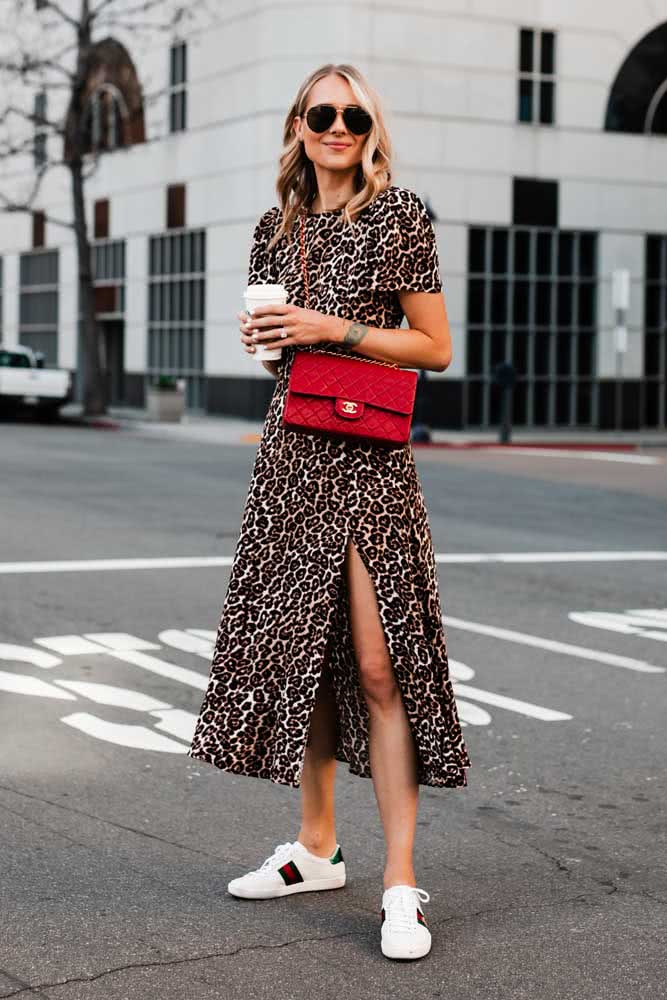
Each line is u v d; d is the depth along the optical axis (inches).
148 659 370.9
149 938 188.4
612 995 172.9
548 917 199.9
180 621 422.0
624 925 197.2
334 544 190.9
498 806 254.7
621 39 1555.1
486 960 183.5
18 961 179.8
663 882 215.9
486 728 308.7
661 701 336.2
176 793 258.5
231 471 933.8
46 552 554.9
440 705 194.1
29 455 1032.2
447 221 1491.1
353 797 259.0
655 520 717.9
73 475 882.1
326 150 192.2
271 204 1512.1
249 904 202.4
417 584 193.5
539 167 1530.5
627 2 1553.9
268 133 1504.7
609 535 655.1
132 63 1761.8
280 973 177.6
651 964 183.0
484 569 542.0
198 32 1615.4
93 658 371.2
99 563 530.0
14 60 1968.5
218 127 1594.5
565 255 1553.9
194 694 335.0
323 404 188.5
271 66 1492.4
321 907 201.6
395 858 190.9
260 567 195.3
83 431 1386.6
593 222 1558.8
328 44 1460.4
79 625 413.7
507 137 1513.3
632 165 1572.3
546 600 474.0
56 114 1978.3
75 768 273.3
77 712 316.2
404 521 192.4
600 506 778.2
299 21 1472.7
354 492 190.9
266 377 1531.7
